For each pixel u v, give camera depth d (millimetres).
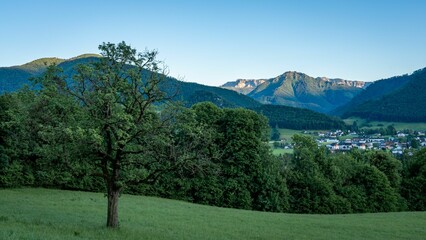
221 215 50688
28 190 60656
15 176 62062
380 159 97188
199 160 31375
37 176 64312
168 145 30203
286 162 88062
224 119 73875
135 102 29875
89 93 28969
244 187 71562
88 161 30859
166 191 70250
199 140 32875
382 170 96125
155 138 29312
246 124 72250
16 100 53875
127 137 27812
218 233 36844
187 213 49469
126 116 26500
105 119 27250
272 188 74062
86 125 27438
